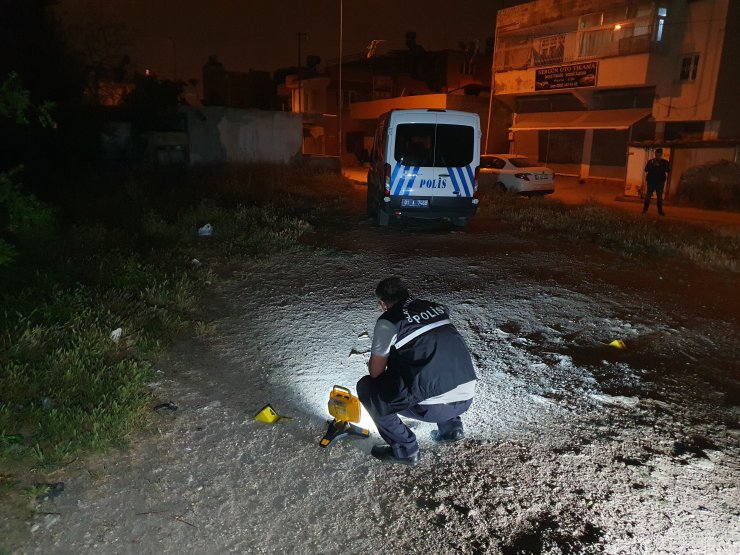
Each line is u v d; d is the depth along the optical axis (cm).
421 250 910
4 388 395
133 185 1334
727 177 1914
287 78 4462
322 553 291
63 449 340
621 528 313
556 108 2941
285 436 391
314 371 489
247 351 519
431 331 352
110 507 311
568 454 380
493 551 296
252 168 1995
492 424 416
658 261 892
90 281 651
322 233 1014
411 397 347
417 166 1029
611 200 2100
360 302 653
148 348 493
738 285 778
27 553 276
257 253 834
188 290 647
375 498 334
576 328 601
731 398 464
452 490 343
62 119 1521
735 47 2105
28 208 514
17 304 542
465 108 3247
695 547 300
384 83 4259
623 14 2356
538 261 859
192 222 988
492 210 1348
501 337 571
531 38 2878
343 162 4062
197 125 2142
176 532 299
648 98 2441
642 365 519
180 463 354
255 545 294
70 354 442
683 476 359
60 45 1529
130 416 383
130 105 1952
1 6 1323
